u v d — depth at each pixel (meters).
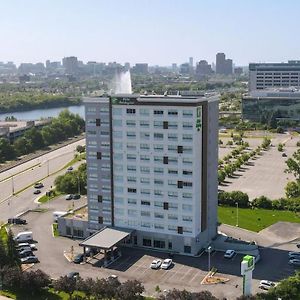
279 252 177.62
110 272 162.12
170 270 163.25
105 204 189.38
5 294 147.12
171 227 179.12
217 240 187.75
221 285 151.25
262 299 134.88
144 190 182.00
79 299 141.62
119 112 182.00
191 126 171.00
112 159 185.50
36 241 191.12
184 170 174.25
